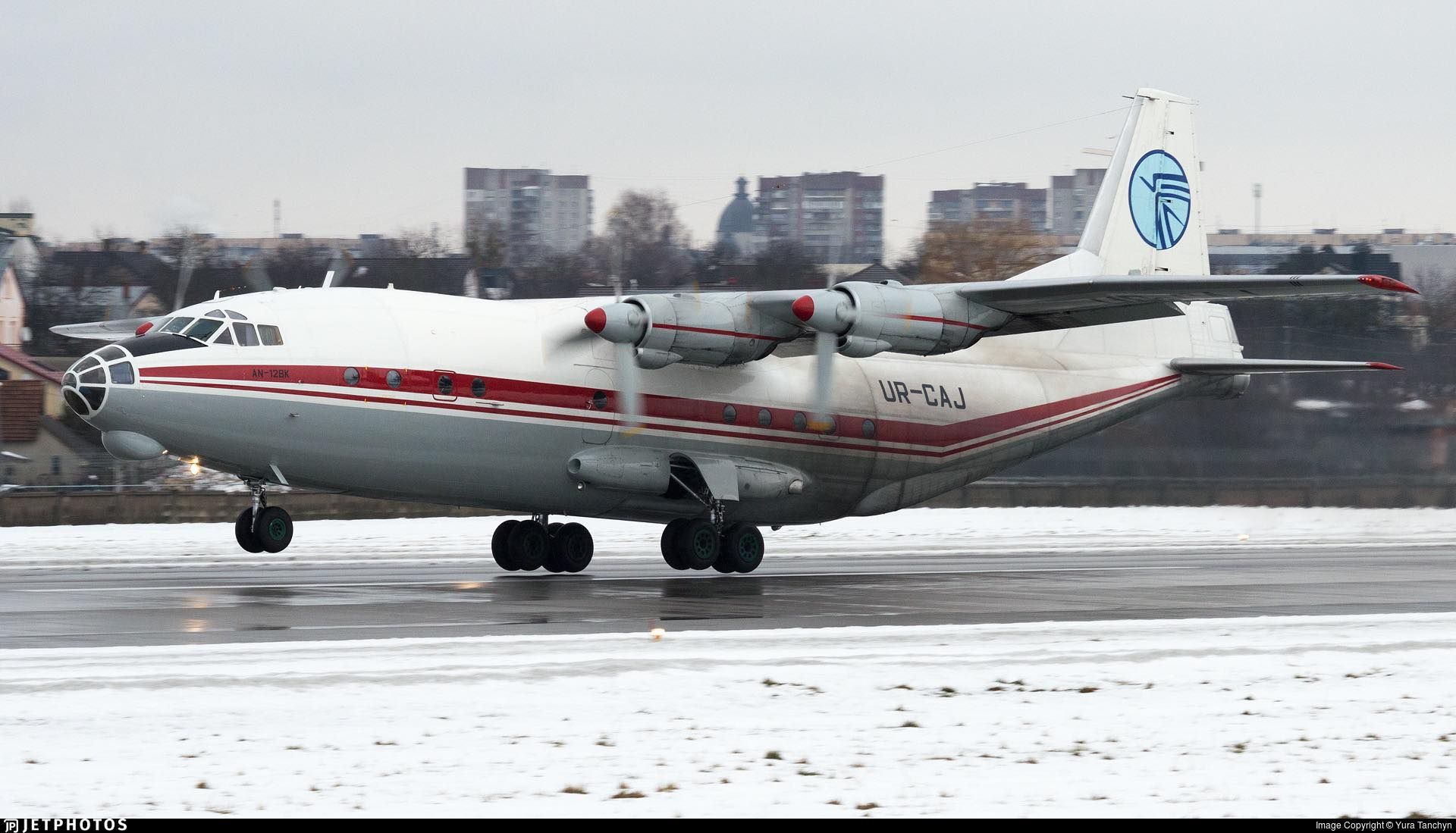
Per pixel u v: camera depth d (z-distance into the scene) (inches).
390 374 2935.5
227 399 2783.0
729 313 3127.5
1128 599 2741.1
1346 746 1457.9
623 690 1668.3
